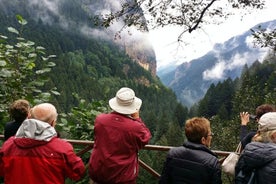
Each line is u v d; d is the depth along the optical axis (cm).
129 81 18612
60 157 274
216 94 9031
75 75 14312
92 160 329
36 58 545
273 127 286
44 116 286
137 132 325
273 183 269
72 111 514
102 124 330
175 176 298
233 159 322
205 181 290
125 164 320
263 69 7669
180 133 5353
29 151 272
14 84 528
